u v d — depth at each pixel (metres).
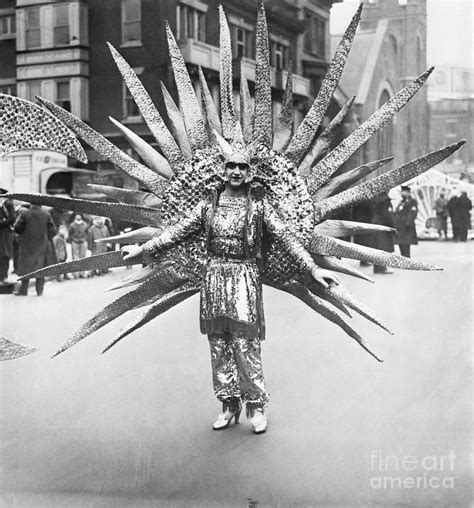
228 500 4.22
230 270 4.80
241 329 4.74
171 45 4.87
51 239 10.25
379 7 10.91
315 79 10.21
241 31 9.35
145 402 5.79
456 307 8.43
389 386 5.94
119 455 4.79
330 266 4.75
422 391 5.80
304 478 4.42
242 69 5.05
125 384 6.25
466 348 6.94
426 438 4.89
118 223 10.86
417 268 4.44
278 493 4.25
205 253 4.86
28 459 4.82
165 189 4.84
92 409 5.66
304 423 5.19
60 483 4.50
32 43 9.56
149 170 4.85
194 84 9.01
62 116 4.68
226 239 4.77
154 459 4.72
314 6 10.15
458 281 9.87
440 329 7.56
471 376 6.16
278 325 8.03
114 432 5.19
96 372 6.63
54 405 5.79
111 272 11.75
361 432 5.02
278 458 4.68
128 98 9.34
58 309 9.08
